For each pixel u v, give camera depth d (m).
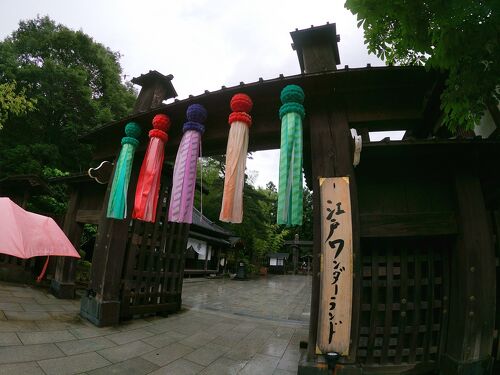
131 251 5.77
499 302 3.69
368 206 3.82
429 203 3.78
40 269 8.16
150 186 4.56
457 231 3.56
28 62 17.84
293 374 3.74
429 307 3.68
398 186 3.87
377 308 3.68
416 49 2.94
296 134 3.42
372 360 3.65
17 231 2.69
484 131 5.04
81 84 16.62
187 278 16.30
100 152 6.64
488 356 3.25
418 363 3.62
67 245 3.03
